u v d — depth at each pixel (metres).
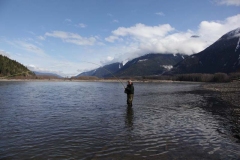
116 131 11.57
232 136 10.95
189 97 32.31
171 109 19.73
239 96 33.56
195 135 11.03
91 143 9.54
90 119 14.58
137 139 10.21
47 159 7.75
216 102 25.56
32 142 9.55
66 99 26.77
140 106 21.31
